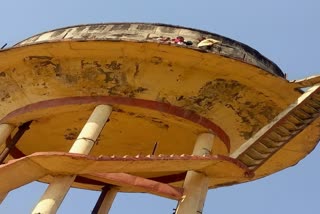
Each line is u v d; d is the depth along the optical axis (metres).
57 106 16.48
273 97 16.56
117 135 18.55
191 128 16.50
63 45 15.49
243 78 15.96
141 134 18.20
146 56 15.50
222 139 16.83
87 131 15.22
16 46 15.99
